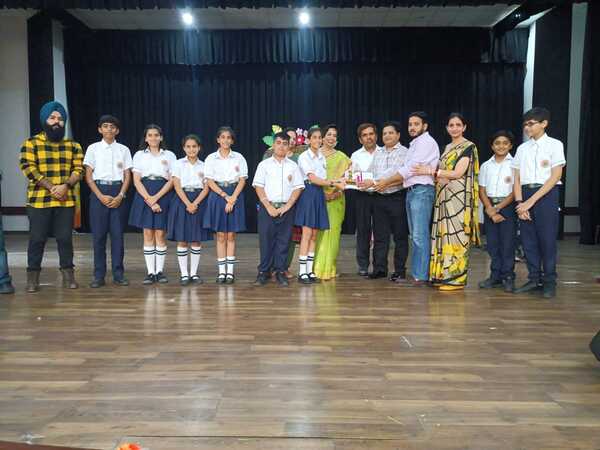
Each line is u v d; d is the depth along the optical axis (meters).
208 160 4.13
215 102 9.40
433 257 4.06
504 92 9.14
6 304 3.49
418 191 4.08
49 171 3.89
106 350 2.51
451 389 2.04
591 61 7.66
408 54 8.89
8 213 8.91
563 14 8.05
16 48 8.74
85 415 1.79
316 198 4.24
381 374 2.20
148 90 9.34
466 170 3.91
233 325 2.97
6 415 1.79
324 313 3.26
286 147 4.16
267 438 1.62
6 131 8.83
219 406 1.86
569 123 8.75
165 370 2.23
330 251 4.47
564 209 8.50
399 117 9.25
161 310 3.33
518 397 1.96
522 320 3.11
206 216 4.11
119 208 4.17
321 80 9.29
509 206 3.99
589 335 2.81
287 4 6.68
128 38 8.93
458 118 3.96
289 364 2.31
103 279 4.16
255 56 8.91
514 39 8.86
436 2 6.62
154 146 4.14
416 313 3.27
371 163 4.48
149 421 1.74
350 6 6.66
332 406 1.87
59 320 3.07
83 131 9.20
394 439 1.62
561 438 1.64
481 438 1.63
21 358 2.39
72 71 9.00
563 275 4.77
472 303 3.56
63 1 6.66
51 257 5.89
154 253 4.28
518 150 3.85
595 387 2.07
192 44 8.91
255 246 7.18
